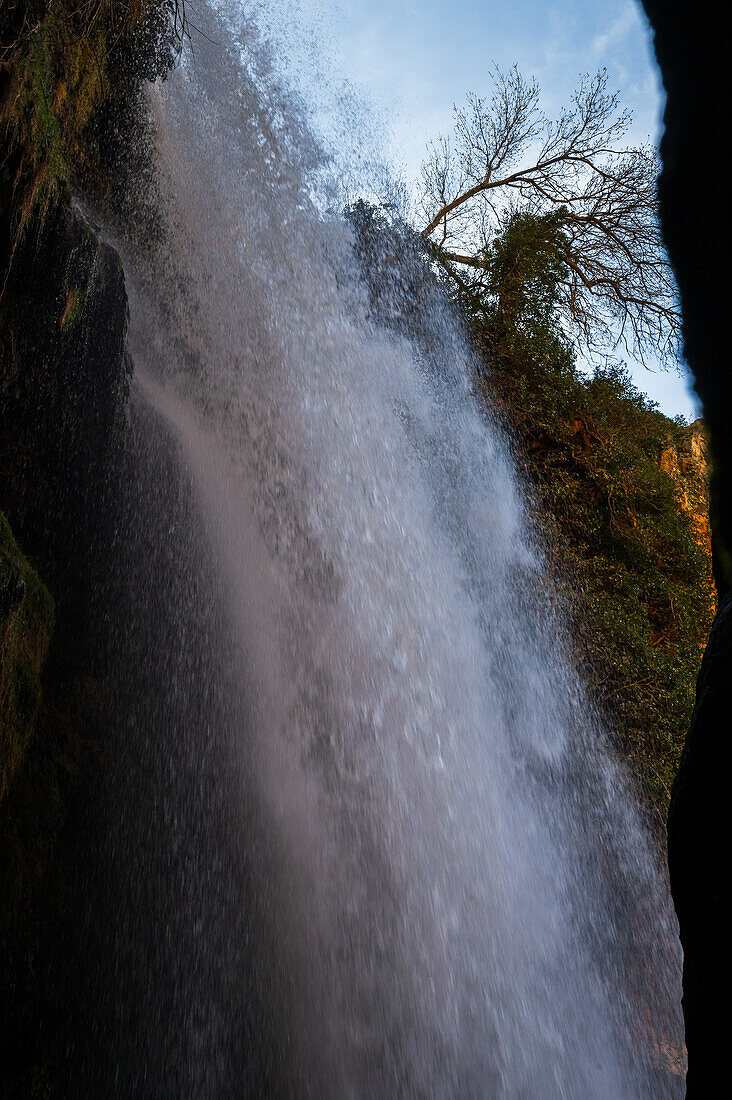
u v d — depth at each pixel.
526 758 11.09
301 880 7.43
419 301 13.72
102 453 6.37
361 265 13.12
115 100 7.54
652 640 13.70
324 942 7.24
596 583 13.45
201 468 8.37
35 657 4.66
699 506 16.00
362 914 7.75
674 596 13.78
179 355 8.93
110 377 6.34
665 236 1.40
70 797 5.37
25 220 4.73
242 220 10.47
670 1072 8.61
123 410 6.73
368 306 13.07
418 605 10.52
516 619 12.35
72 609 5.99
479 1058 7.48
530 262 14.67
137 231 8.49
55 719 5.41
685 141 1.30
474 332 14.36
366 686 9.51
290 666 8.66
